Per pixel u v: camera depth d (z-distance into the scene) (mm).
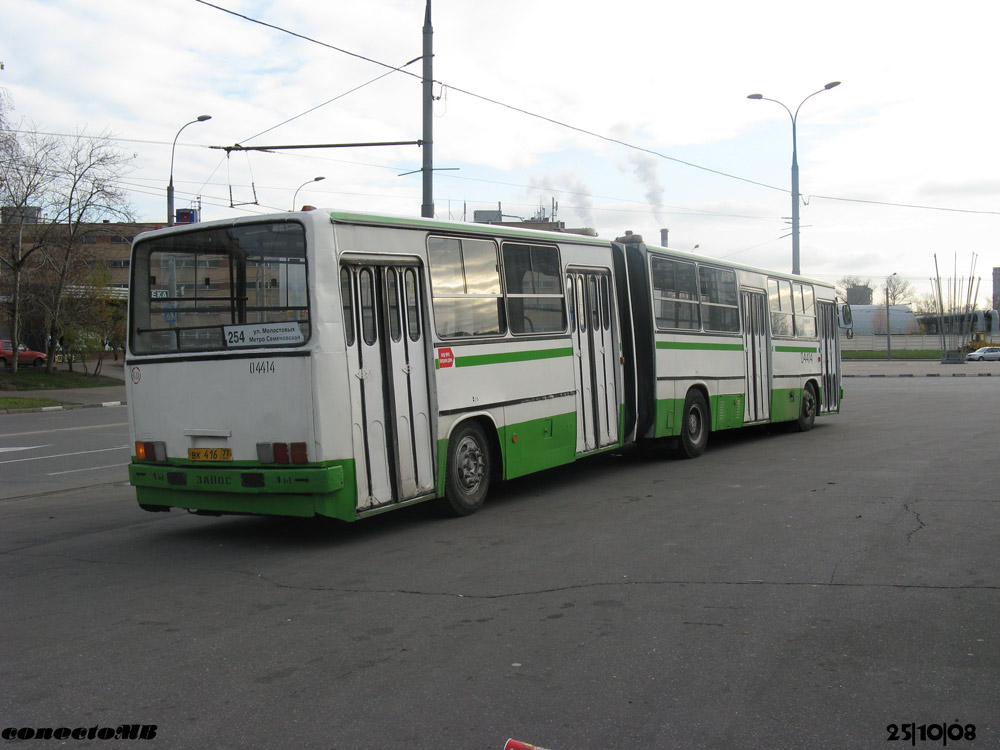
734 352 15055
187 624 5734
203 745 3941
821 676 4605
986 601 5867
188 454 8203
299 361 7590
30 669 4934
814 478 11203
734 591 6191
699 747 3830
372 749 3867
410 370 8516
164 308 8375
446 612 5855
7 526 9453
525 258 10328
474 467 9414
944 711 4164
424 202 17172
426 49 17125
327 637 5395
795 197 29578
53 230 38844
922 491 10031
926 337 84750
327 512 7551
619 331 12164
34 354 48781
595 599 6070
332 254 7703
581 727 4039
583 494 10547
